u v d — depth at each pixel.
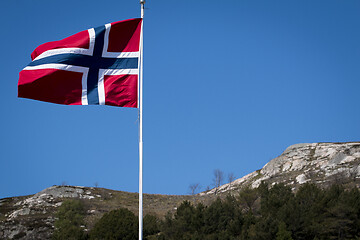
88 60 19.28
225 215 54.19
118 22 19.72
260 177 97.56
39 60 19.09
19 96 18.84
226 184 101.12
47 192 89.38
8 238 65.88
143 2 20.03
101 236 57.97
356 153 88.19
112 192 98.31
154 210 84.06
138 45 19.70
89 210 80.38
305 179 83.50
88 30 19.58
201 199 91.88
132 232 57.72
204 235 50.41
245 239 46.19
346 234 44.75
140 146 17.38
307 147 102.25
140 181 16.81
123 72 19.38
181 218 55.28
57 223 69.56
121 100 19.14
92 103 19.02
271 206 52.59
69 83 19.08
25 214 77.00
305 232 45.59
